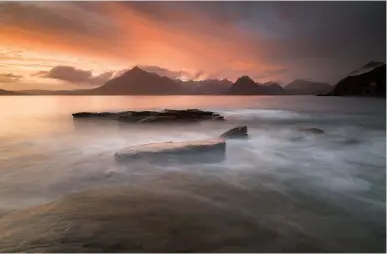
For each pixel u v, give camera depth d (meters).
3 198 3.63
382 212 3.39
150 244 2.71
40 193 3.77
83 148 5.18
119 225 3.00
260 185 4.02
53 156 4.88
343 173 4.45
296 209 3.45
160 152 4.46
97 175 4.27
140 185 4.01
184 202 3.50
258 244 2.79
